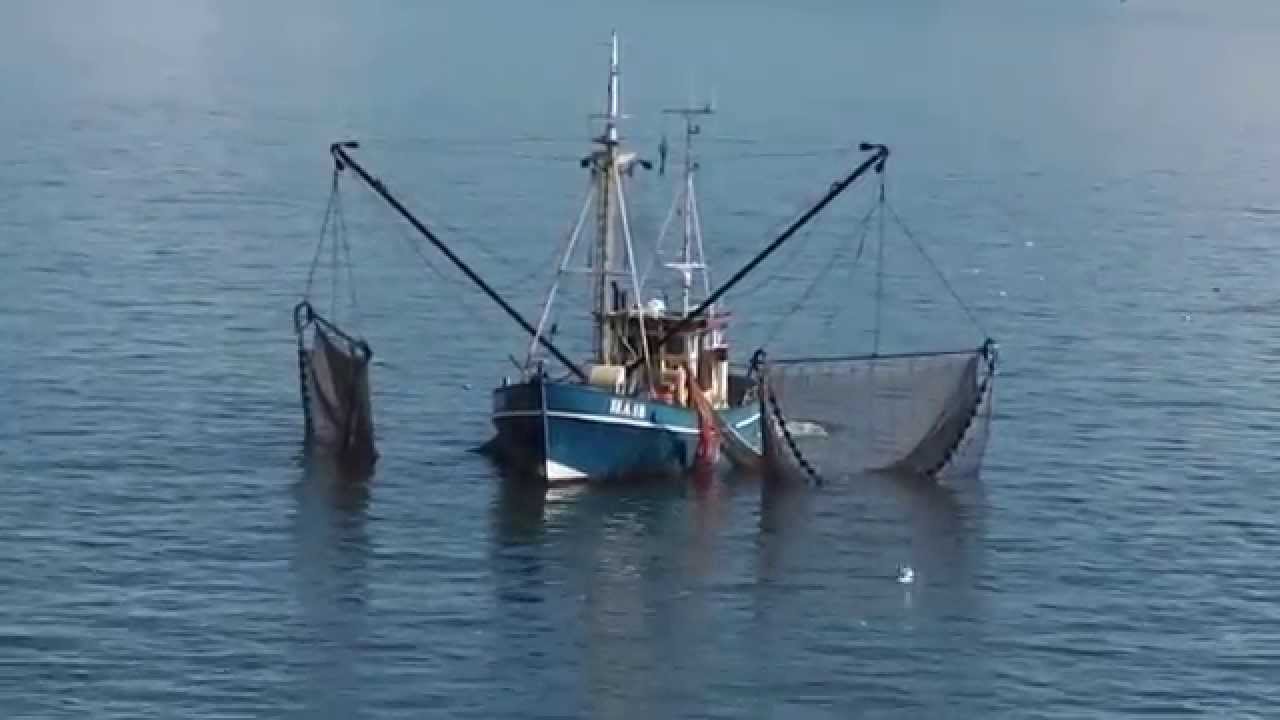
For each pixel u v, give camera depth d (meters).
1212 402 149.25
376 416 138.12
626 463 124.00
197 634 99.81
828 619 104.38
